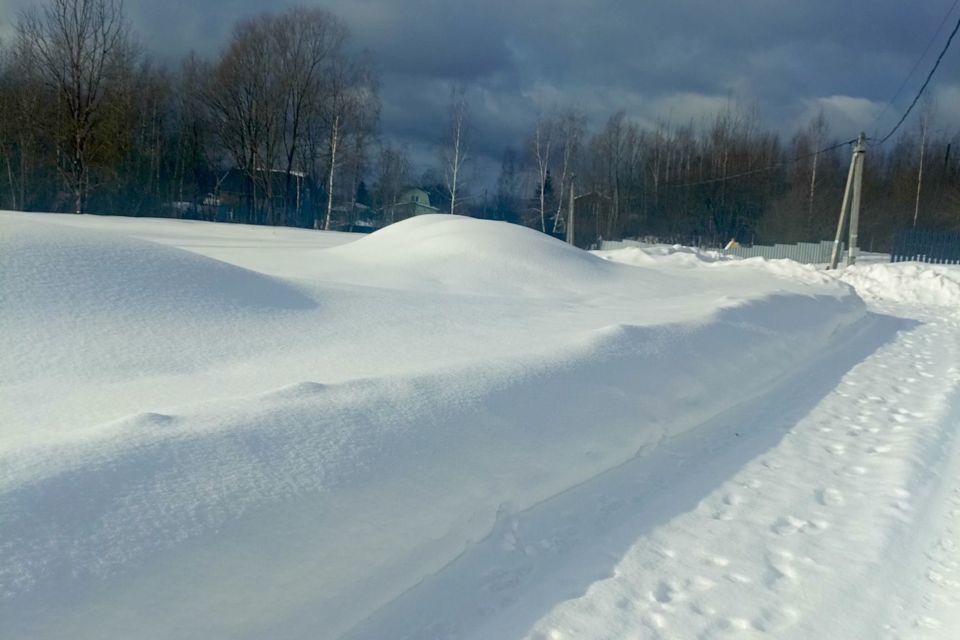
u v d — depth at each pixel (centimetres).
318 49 4141
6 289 577
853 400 679
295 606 262
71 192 3591
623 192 5197
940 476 468
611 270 1458
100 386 457
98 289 625
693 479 455
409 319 759
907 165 4631
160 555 248
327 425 355
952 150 4475
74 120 3350
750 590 318
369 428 364
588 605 303
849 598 310
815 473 471
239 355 564
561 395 485
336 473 322
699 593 315
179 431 316
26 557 226
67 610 219
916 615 297
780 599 310
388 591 291
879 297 1723
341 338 646
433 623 283
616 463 460
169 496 273
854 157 2164
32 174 3653
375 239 1647
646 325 689
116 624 223
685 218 5050
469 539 339
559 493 406
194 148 4456
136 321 593
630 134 5147
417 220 1738
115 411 400
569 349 568
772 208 4812
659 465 475
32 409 401
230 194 4866
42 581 222
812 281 1678
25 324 539
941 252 2339
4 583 216
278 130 4259
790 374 779
